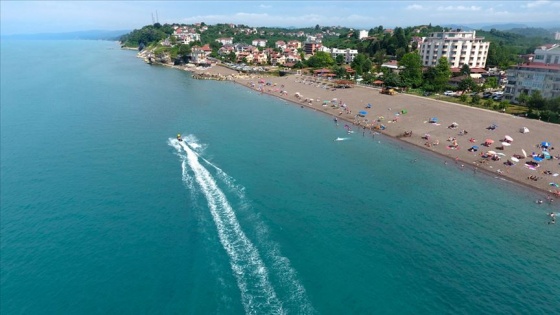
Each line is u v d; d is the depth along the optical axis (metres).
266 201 61.38
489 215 58.53
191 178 70.19
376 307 39.94
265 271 44.78
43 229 53.91
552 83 112.56
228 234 52.09
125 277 44.28
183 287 42.53
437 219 57.03
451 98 134.25
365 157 83.50
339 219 56.44
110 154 83.19
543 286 43.34
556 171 72.25
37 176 71.44
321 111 130.00
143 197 62.91
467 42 184.25
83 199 62.41
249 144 90.88
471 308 40.16
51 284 43.44
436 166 78.50
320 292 41.75
